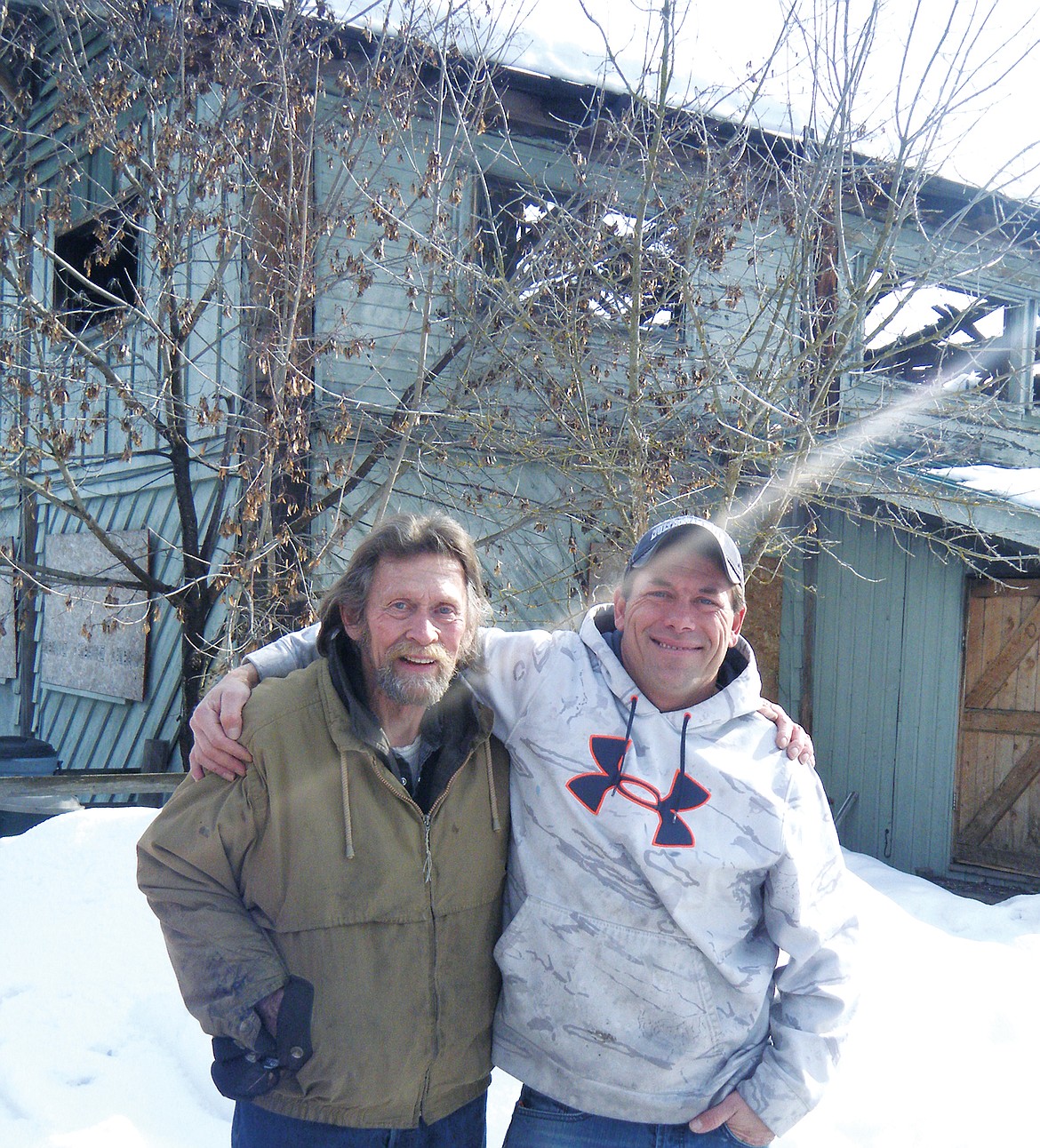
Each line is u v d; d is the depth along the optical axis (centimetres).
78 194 919
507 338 671
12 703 1091
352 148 706
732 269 816
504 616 700
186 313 652
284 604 618
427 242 623
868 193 765
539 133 793
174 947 170
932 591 816
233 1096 166
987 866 773
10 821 664
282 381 602
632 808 186
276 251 611
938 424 748
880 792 845
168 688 813
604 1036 187
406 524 189
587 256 612
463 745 189
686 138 756
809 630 902
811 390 673
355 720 179
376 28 683
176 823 174
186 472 695
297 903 175
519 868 194
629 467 599
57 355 705
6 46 769
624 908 185
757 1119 185
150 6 683
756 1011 191
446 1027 186
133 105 738
